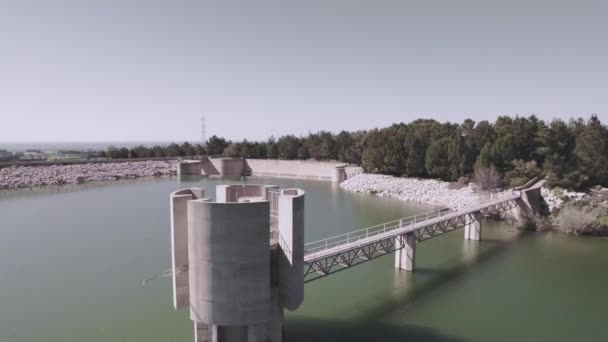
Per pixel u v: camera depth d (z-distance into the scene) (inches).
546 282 1173.7
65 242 1627.7
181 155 5280.5
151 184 3639.3
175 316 970.1
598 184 2001.7
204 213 590.6
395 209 2354.8
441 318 951.6
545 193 1971.0
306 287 1141.7
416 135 3139.8
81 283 1182.9
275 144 4886.8
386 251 1198.3
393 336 864.9
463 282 1176.8
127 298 1074.7
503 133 2723.9
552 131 2178.9
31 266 1334.9
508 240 1616.6
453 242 1600.6
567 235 1681.8
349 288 1135.6
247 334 657.6
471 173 2630.4
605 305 1022.4
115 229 1851.6
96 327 912.9
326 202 2625.5
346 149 4170.8
